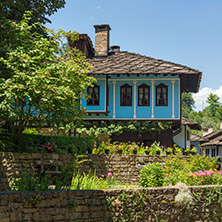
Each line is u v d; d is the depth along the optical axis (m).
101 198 9.58
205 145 35.78
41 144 15.09
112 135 23.14
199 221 11.47
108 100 23.36
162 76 23.14
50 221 8.52
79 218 9.01
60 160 14.35
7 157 12.02
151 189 10.62
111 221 9.62
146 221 10.27
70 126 14.04
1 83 11.37
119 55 25.53
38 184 10.23
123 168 17.22
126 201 9.98
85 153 15.98
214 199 11.88
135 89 23.30
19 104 12.45
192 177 13.05
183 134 28.38
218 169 17.94
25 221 8.13
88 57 25.45
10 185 11.92
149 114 23.00
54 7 16.81
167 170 14.20
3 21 12.94
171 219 10.80
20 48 12.60
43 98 11.46
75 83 13.07
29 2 16.14
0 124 12.52
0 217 7.73
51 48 13.17
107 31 25.31
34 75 11.76
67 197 8.95
